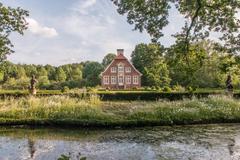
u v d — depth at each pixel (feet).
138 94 95.14
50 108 52.95
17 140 36.81
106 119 48.88
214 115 52.01
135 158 28.40
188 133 41.14
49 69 317.42
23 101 58.29
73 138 37.96
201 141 35.81
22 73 274.16
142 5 24.85
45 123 47.60
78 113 51.26
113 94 94.73
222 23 23.57
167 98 93.66
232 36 22.58
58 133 41.50
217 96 64.03
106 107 63.57
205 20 24.41
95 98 67.62
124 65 213.46
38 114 51.44
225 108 55.11
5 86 201.16
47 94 92.02
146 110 52.75
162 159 27.94
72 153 30.35
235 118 51.24
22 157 28.94
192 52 24.99
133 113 51.55
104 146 33.42
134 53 226.99
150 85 179.63
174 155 29.43
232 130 43.42
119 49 215.31
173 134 40.42
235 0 22.65
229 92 83.46
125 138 37.83
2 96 89.30
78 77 312.09
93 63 301.22
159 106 55.16
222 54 22.95
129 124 46.68
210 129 44.27
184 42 24.68
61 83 231.09
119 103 74.79
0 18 30.60
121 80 213.05
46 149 32.14
